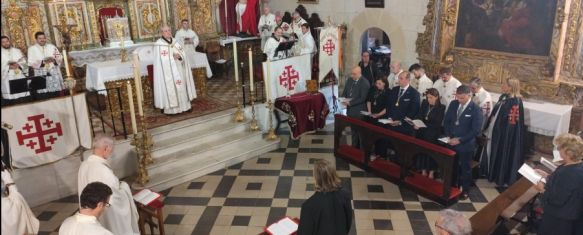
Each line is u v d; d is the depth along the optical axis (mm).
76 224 3082
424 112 6500
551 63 6906
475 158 6609
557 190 3832
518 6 7141
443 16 8188
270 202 6066
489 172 6562
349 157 7203
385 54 10844
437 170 6562
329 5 10656
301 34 10016
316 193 3328
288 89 8367
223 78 10688
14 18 8891
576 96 6781
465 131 5805
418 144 5918
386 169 6672
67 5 9555
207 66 8992
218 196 6270
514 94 6254
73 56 9469
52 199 6285
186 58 7910
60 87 7734
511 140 6246
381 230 5340
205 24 11562
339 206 3316
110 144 4164
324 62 9047
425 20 8586
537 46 7055
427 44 8672
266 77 7762
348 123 7004
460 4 7980
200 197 6254
